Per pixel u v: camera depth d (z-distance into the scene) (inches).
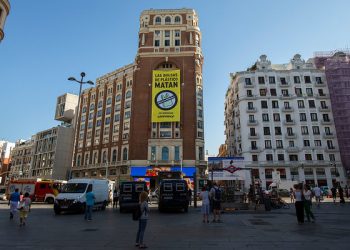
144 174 2247.8
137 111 2442.2
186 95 2426.2
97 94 2952.8
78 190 852.0
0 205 1194.0
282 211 844.0
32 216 727.1
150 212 881.5
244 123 2628.0
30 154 3757.4
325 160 2463.1
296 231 430.0
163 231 442.9
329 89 2657.5
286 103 2682.1
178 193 875.4
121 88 2741.1
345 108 2532.0
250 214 757.3
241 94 2743.6
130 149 2397.9
